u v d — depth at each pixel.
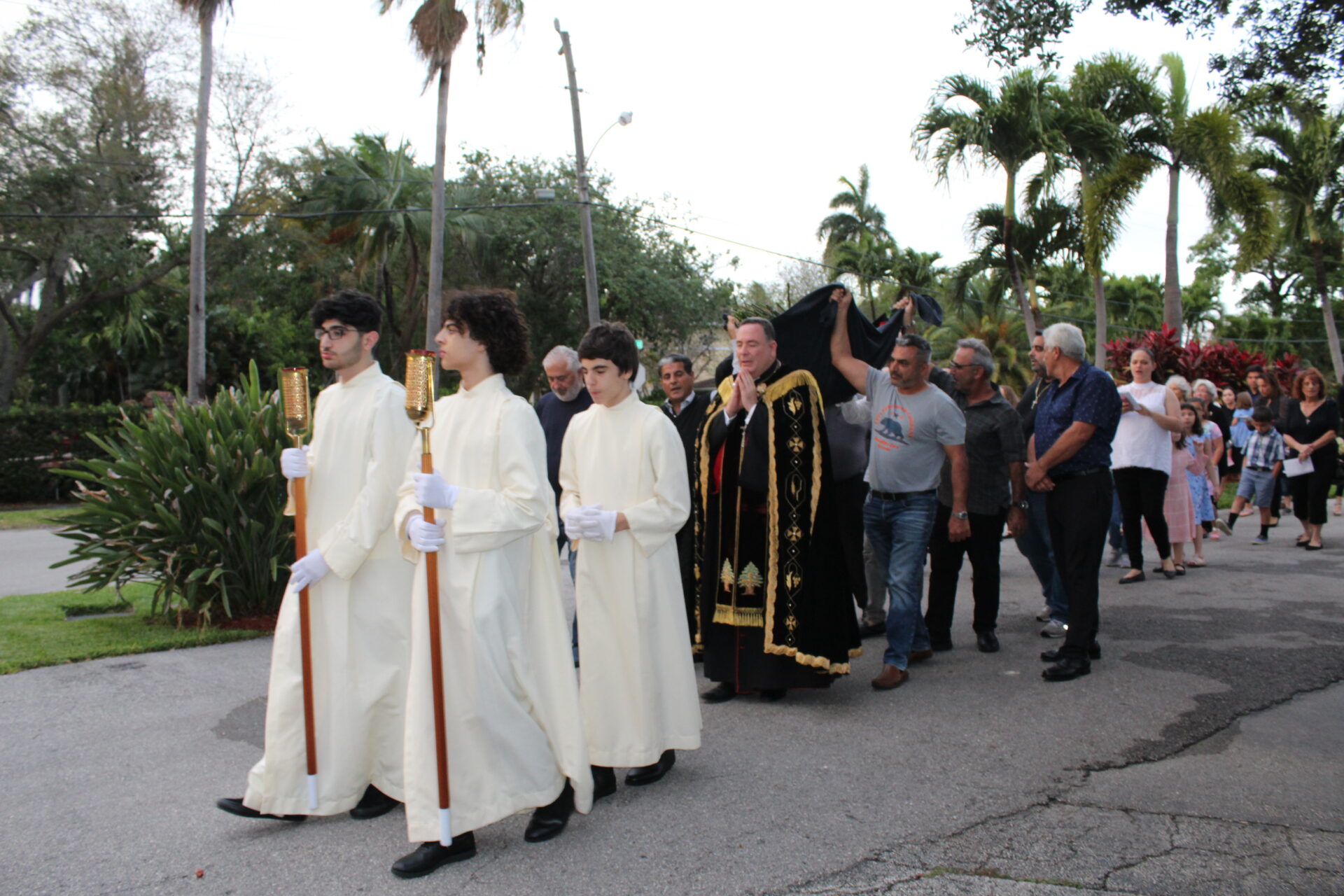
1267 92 5.95
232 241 25.52
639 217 30.11
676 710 3.89
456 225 27.84
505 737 3.21
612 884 3.06
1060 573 5.47
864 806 3.65
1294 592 7.41
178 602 7.29
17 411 19.62
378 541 3.53
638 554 3.83
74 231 22.94
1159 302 47.69
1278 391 11.16
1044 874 3.11
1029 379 29.42
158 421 6.93
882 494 5.39
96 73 23.03
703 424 5.11
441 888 3.04
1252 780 3.86
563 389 5.91
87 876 3.16
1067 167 20.17
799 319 5.55
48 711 4.91
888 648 5.27
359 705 3.48
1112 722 4.57
